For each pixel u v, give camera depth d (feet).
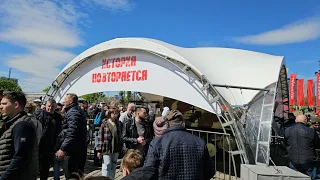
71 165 13.87
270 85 20.56
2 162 8.61
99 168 24.09
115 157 16.84
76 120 14.07
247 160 17.95
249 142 19.90
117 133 16.69
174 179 8.25
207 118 27.55
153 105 49.03
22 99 9.48
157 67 22.50
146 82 22.84
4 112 9.23
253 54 31.01
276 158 28.71
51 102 16.01
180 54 21.50
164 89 21.77
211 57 27.94
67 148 13.70
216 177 22.41
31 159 9.00
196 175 8.34
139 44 23.21
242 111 21.77
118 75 24.72
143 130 18.38
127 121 18.04
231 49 31.53
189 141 8.73
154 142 8.79
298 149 16.74
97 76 26.16
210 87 19.66
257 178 12.04
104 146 16.19
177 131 8.95
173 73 21.59
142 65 23.38
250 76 25.25
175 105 31.22
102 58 26.17
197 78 20.51
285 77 33.45
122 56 24.80
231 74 25.09
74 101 14.71
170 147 8.49
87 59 27.04
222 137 25.39
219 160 28.78
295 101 58.54
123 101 49.26
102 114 26.22
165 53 21.68
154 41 24.45
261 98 20.62
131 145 17.92
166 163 8.32
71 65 26.78
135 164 8.13
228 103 19.29
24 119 9.12
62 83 28.53
